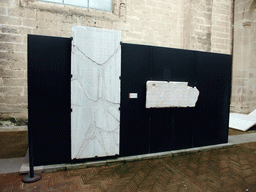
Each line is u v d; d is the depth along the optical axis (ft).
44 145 7.43
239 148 10.84
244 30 24.29
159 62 9.08
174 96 9.23
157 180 6.92
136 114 8.75
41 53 7.25
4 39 14.96
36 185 6.34
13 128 14.74
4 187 6.18
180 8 21.98
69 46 7.57
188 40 21.31
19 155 9.19
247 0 23.63
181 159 8.97
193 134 10.14
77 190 6.12
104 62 7.76
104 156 8.14
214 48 24.41
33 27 15.83
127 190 6.19
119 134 8.34
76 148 7.63
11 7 15.07
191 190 6.31
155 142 9.22
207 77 10.33
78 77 7.46
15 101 15.42
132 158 8.46
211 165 8.38
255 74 23.67
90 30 7.50
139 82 8.72
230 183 6.83
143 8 20.01
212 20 24.07
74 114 7.50
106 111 7.94
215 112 10.74
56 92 7.48
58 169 7.37
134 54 8.57
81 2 18.19
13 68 15.28
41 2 16.37
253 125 15.96
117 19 18.89
